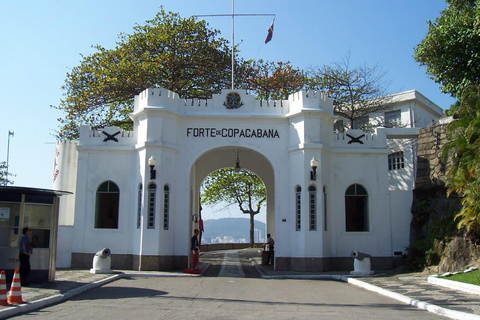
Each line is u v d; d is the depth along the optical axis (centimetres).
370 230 2039
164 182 1922
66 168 2375
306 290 1388
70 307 1035
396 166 3241
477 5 1970
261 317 934
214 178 3634
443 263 1772
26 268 1281
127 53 2959
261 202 3975
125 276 1694
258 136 2042
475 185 1472
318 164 1956
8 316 917
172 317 923
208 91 3022
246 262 2484
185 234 1956
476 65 1984
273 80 3275
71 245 1994
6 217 1315
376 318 930
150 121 1948
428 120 3503
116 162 2030
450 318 929
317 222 1922
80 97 2903
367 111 3319
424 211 2061
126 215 1989
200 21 3075
